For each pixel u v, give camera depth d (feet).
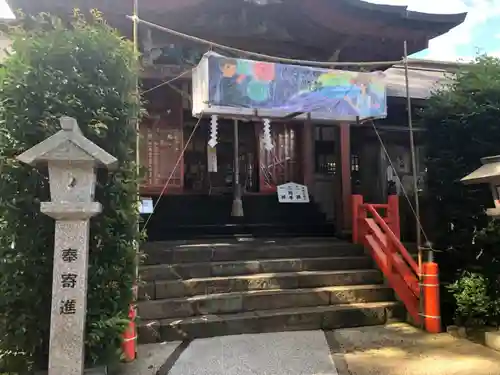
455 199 21.40
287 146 36.70
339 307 21.35
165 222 31.22
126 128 14.46
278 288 22.41
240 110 20.90
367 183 39.68
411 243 26.68
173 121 31.40
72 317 12.73
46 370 13.30
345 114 21.04
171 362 15.96
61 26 14.19
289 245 26.13
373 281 23.81
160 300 20.07
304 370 15.33
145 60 26.16
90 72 13.87
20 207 13.23
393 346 18.02
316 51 30.89
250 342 18.30
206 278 21.91
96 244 13.84
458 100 21.61
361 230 26.94
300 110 20.03
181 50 28.09
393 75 37.60
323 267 24.43
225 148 37.47
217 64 18.75
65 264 12.83
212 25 27.04
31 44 13.44
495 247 19.07
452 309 21.38
